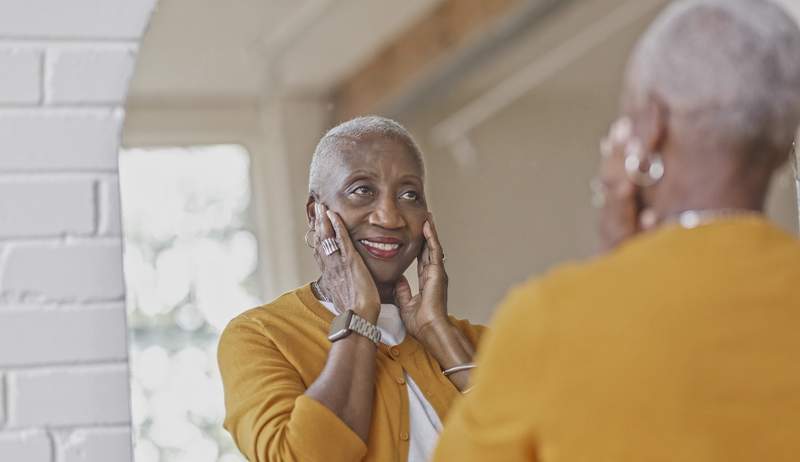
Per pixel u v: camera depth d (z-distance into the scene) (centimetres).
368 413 186
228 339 200
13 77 166
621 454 116
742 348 118
